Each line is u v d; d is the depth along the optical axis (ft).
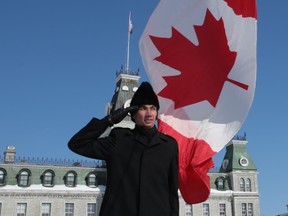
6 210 188.14
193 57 33.32
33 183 197.67
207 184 29.94
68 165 210.18
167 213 15.17
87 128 15.40
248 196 228.63
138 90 16.76
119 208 14.96
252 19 32.94
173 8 33.76
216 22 33.19
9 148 218.18
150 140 16.03
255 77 32.30
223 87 32.68
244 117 32.19
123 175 15.38
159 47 33.65
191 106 32.73
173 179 15.94
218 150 31.42
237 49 32.83
